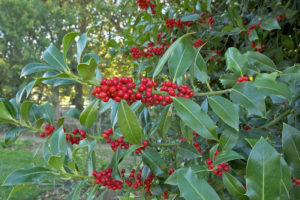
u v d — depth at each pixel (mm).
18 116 1468
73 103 8820
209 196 874
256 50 2090
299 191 1087
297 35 2414
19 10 8156
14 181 1230
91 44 6359
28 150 8258
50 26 8812
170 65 1312
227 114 1123
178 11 2709
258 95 1097
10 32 7961
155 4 2545
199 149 1794
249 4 2408
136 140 1151
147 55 2660
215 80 2668
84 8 7523
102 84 1081
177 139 2268
